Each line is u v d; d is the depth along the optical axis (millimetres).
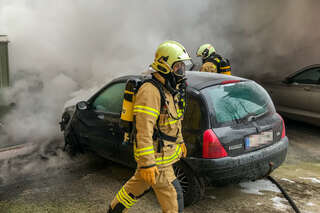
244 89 3098
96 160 4125
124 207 2254
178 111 2125
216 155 2639
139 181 2184
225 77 3184
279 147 3059
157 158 2074
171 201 2125
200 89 2844
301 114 5453
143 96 1967
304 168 3859
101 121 3623
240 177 2773
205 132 2664
